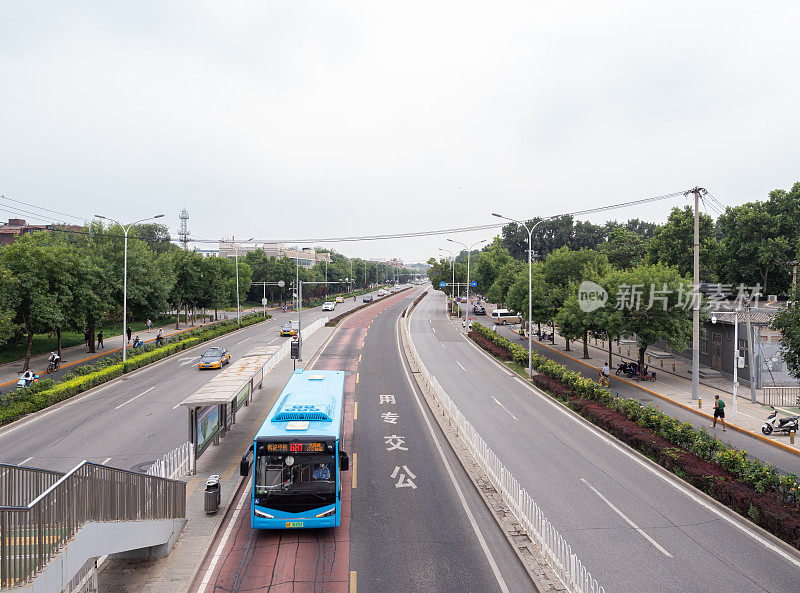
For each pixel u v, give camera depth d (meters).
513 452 18.86
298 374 19.19
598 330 34.41
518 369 35.12
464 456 18.23
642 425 20.31
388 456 18.34
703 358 36.94
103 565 11.02
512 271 64.38
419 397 27.36
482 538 12.48
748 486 14.47
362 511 13.96
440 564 11.24
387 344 46.69
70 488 8.14
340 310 84.94
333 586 10.36
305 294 101.69
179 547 11.83
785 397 28.41
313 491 12.15
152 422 22.17
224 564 11.23
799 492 13.14
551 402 26.73
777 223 43.78
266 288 95.12
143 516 10.57
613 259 63.69
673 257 50.41
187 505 14.09
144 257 47.59
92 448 18.73
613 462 17.95
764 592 10.22
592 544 12.16
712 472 15.60
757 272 45.72
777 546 12.16
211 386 18.41
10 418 21.78
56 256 35.59
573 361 40.03
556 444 19.86
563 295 44.66
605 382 31.03
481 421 22.98
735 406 23.56
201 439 17.20
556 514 13.78
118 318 48.53
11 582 6.77
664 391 30.08
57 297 35.22
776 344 30.78
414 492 15.25
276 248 137.12
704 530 12.95
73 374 30.31
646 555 11.66
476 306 78.62
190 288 62.34
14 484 8.74
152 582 10.33
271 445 12.24
